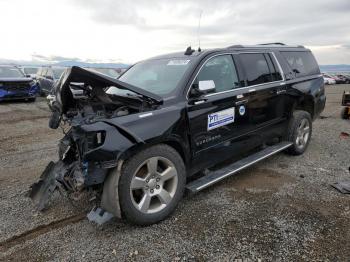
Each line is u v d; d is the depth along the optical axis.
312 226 3.03
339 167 4.74
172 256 2.63
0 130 8.07
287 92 4.91
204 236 2.90
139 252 2.70
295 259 2.54
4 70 14.61
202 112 3.51
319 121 9.02
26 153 5.85
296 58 5.55
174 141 3.25
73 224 3.19
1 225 3.19
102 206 2.94
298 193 3.79
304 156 5.33
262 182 4.17
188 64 3.73
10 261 2.62
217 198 3.69
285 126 5.05
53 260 2.62
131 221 2.98
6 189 4.12
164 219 3.21
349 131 7.45
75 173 3.01
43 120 9.68
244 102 4.08
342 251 2.63
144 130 2.93
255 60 4.54
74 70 2.88
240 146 4.16
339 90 25.94
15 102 14.87
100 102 3.41
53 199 3.74
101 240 2.89
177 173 3.25
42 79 17.12
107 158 2.71
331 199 3.62
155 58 4.48
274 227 3.02
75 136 3.05
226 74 4.00
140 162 2.93
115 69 15.19
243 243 2.78
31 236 2.99
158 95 3.32
